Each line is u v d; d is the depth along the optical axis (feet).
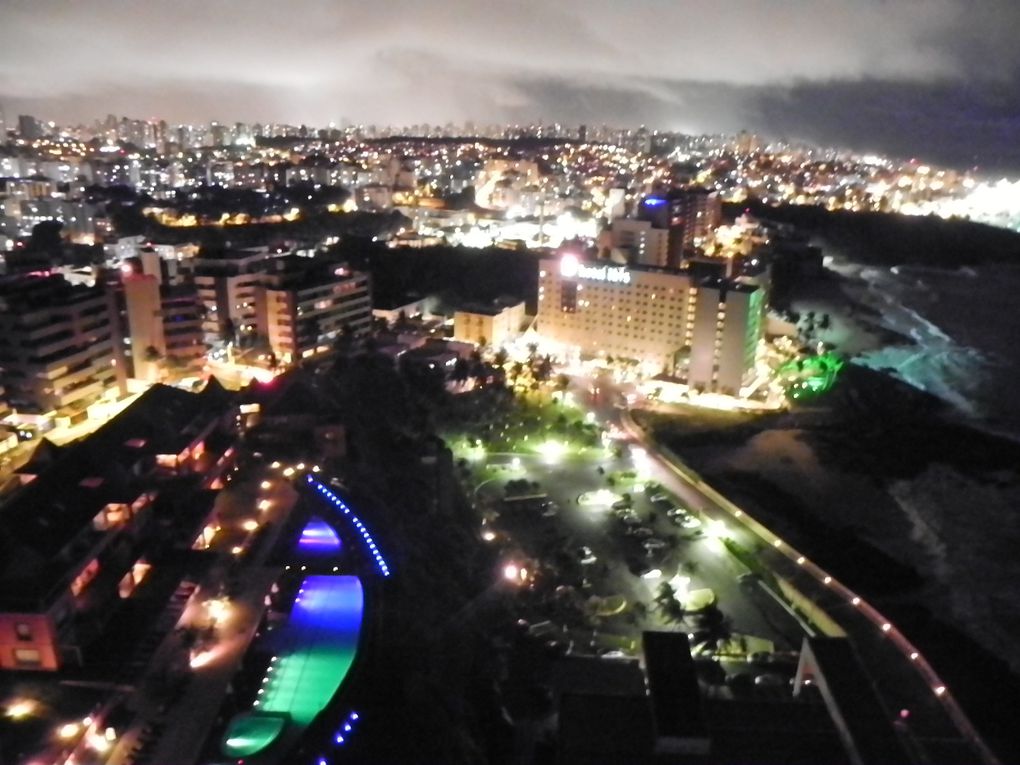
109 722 273.33
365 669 300.61
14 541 288.92
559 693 288.51
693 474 544.21
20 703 267.18
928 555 510.58
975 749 296.92
